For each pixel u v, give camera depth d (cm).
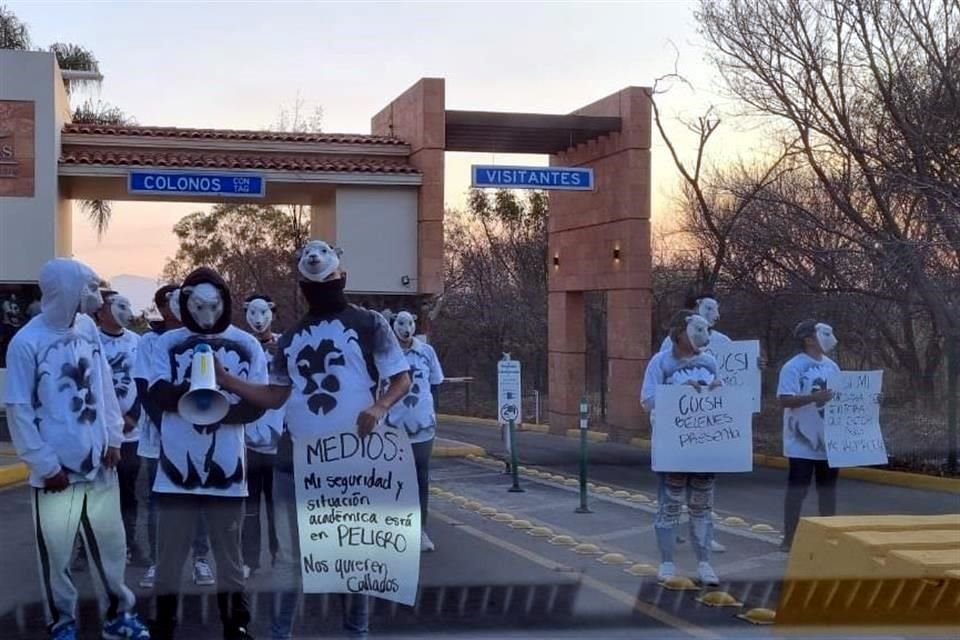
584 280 2514
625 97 2314
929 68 1798
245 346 658
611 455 1994
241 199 2231
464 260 4300
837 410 957
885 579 673
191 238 3244
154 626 668
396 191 2192
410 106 2259
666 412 828
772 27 2045
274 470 715
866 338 2125
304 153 2209
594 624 742
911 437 1745
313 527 612
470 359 3900
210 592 737
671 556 852
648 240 2317
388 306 2206
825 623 714
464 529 1122
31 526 1047
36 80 2045
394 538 616
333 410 610
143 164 2097
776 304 2216
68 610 641
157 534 662
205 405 632
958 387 1745
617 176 2352
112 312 837
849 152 1938
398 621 740
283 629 655
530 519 1186
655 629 729
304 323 614
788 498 972
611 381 2394
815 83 1994
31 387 621
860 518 761
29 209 2042
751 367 1058
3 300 2062
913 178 1730
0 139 2036
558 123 2300
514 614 762
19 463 1557
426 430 973
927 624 682
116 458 659
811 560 733
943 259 1709
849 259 1938
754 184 2444
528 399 3603
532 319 3894
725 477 1568
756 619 750
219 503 654
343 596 648
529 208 4503
